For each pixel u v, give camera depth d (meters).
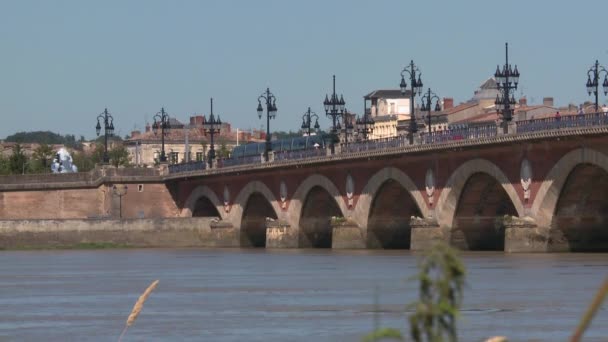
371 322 150.38
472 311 160.12
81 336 142.62
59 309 180.50
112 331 147.12
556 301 174.12
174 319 160.50
